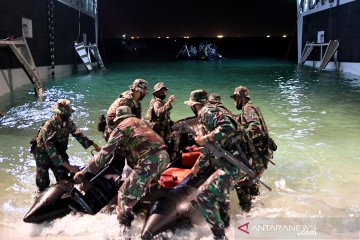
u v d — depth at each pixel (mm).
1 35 13398
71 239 3719
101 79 18953
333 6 22547
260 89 15484
